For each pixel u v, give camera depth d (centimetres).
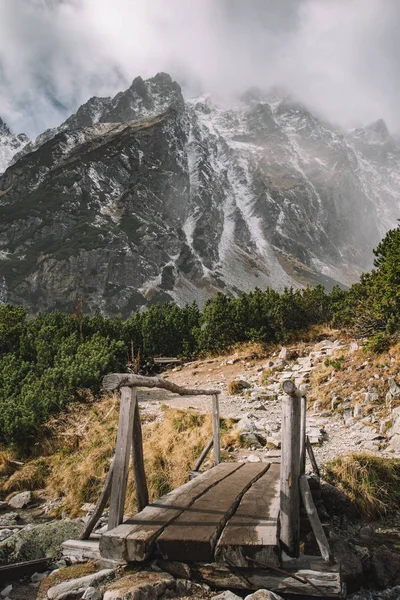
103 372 1914
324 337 2403
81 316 3061
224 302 3078
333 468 819
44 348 2238
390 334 1541
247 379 1995
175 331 3030
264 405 1555
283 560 441
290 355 2219
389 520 729
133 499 903
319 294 2833
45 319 3152
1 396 1756
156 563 451
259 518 483
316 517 486
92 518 504
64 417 1470
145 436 1241
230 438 1088
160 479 969
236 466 765
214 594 421
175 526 463
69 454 1251
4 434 1395
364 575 567
